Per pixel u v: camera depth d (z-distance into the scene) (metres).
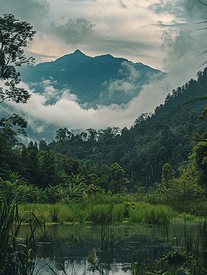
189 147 113.62
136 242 6.33
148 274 3.90
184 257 4.54
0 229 3.57
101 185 60.94
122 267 4.30
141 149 139.75
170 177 66.06
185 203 14.31
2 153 26.31
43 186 36.88
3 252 3.55
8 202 3.90
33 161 37.31
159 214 10.16
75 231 8.05
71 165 56.56
